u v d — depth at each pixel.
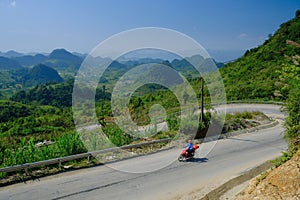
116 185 9.62
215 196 8.55
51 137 18.30
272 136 18.61
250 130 20.31
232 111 29.55
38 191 9.10
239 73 51.75
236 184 9.34
